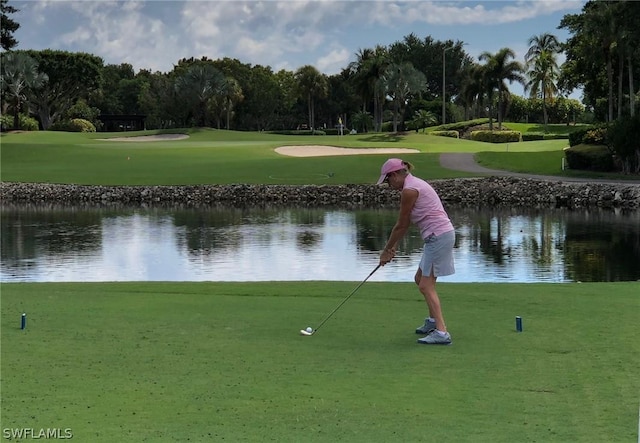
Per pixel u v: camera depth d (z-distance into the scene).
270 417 5.21
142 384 5.98
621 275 18.70
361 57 127.50
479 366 6.54
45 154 62.28
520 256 22.27
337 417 5.20
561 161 51.50
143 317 8.81
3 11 98.25
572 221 32.41
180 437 4.83
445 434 4.86
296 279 18.25
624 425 5.02
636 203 38.78
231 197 45.53
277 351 7.09
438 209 7.65
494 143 84.75
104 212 38.78
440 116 127.00
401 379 6.13
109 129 131.50
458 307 9.47
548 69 109.44
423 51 151.75
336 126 143.62
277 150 65.25
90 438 4.80
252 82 128.88
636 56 60.22
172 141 82.50
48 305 9.68
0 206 42.59
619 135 45.91
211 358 6.81
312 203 43.59
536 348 7.20
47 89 113.56
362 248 24.25
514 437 4.80
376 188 44.69
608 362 6.65
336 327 8.23
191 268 20.34
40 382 6.04
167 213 38.12
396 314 9.03
